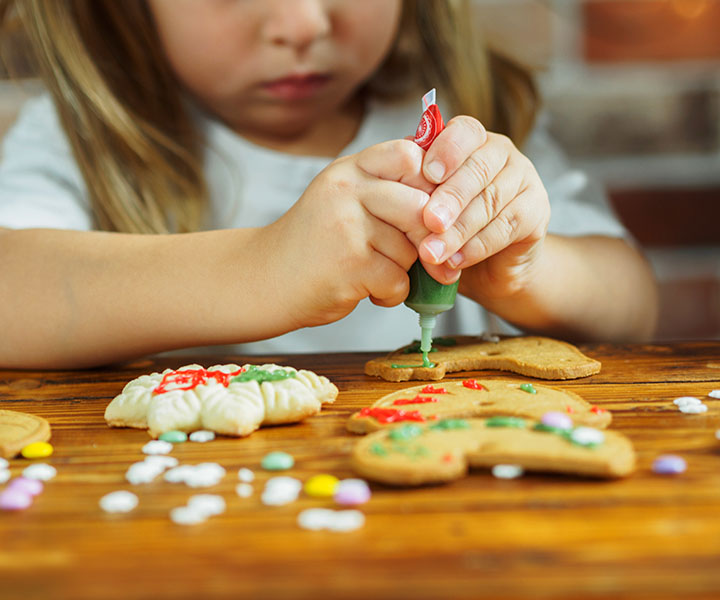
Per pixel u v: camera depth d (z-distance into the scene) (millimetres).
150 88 805
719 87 1226
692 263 1260
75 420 496
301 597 354
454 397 490
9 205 734
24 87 999
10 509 405
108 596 356
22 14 795
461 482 417
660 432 457
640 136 1238
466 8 919
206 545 380
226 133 830
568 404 477
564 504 398
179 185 798
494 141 545
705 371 542
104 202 767
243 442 461
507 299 626
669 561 365
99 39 798
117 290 574
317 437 465
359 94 917
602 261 716
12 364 587
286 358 594
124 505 404
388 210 515
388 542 378
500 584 357
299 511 400
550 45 1219
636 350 588
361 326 861
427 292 523
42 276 590
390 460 418
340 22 694
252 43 692
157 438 470
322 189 531
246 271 556
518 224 537
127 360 587
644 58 1228
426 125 527
